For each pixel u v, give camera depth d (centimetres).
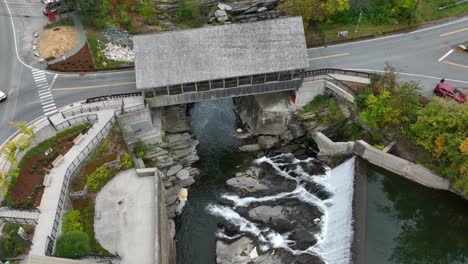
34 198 4131
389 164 5041
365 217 4638
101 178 4547
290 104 5678
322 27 6538
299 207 4881
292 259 4312
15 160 4125
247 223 4800
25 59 5956
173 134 5759
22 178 4281
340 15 6625
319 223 4688
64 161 4531
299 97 5566
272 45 5012
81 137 4772
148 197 4406
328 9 6262
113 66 5850
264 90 5341
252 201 5053
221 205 5088
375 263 4322
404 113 4922
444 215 4912
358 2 6581
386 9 6606
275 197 5066
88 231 4053
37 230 3856
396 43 6122
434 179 4791
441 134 4566
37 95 5400
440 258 4516
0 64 5862
